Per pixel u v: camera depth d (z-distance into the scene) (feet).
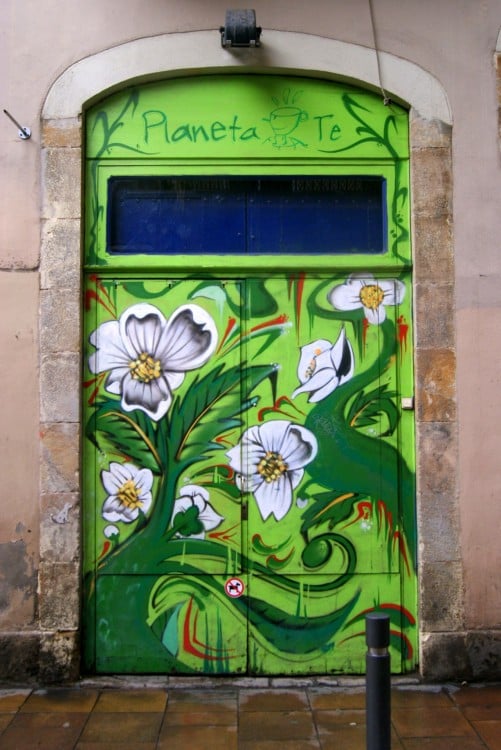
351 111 16.29
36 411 15.56
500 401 15.74
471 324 15.80
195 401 15.87
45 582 15.34
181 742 13.06
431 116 15.98
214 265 15.90
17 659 15.28
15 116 15.84
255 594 15.74
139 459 15.78
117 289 15.97
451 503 15.61
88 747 12.84
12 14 15.97
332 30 16.01
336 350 15.99
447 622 15.48
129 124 16.21
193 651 15.66
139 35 15.92
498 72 16.10
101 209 16.10
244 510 15.78
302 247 16.28
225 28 15.34
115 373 15.88
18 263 15.71
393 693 14.98
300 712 14.21
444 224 15.89
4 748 12.80
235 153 16.19
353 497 15.85
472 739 13.15
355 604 15.74
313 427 15.89
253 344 15.94
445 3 16.16
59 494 15.44
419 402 15.70
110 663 15.62
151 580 15.70
